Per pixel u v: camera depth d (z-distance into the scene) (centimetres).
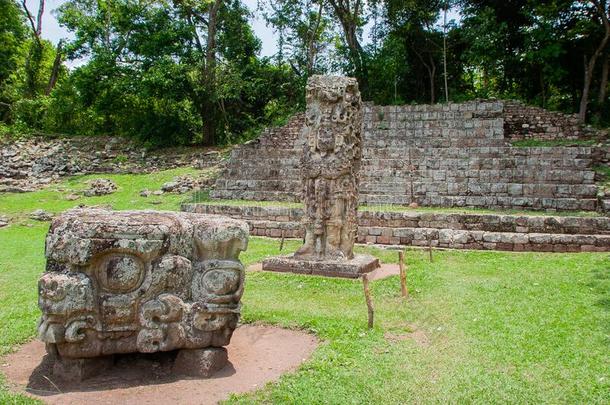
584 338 543
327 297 752
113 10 2492
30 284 838
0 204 1695
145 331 448
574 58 2342
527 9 2302
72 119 2758
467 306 671
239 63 2716
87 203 1700
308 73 2784
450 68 2928
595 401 408
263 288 816
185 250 468
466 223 1225
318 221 928
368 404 411
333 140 920
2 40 2819
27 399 417
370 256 981
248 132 2647
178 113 2556
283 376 464
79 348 438
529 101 2591
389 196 1493
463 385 439
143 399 421
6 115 2842
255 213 1423
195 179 1866
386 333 585
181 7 2473
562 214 1259
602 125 2211
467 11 2642
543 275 841
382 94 2781
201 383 454
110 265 439
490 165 1569
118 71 2431
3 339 570
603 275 819
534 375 457
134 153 2391
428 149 1714
